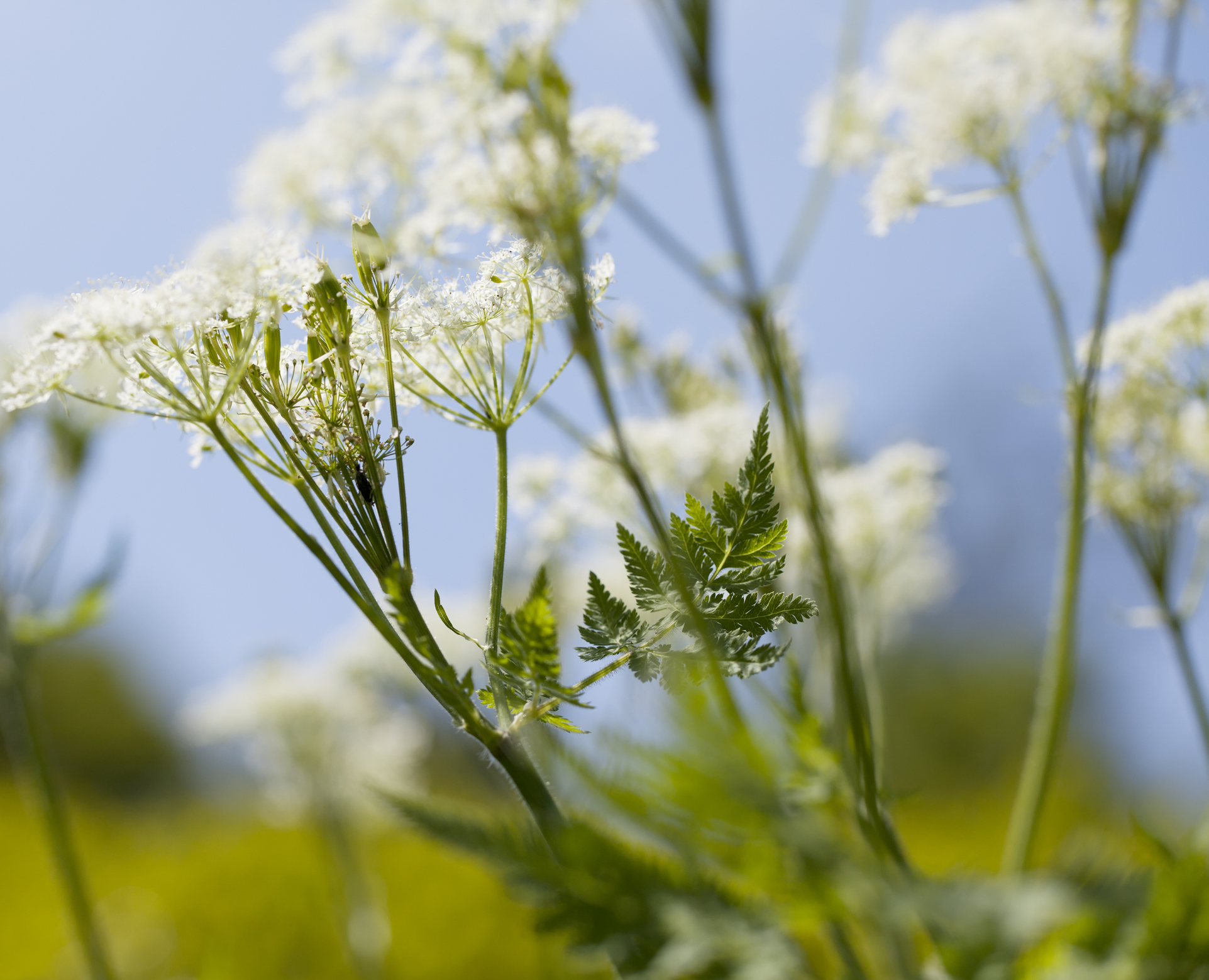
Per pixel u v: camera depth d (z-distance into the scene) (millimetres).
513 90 666
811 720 587
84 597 1079
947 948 527
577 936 529
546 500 936
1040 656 5395
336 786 1441
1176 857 566
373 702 1519
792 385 638
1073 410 725
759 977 487
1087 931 548
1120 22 730
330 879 1413
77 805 3199
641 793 491
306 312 611
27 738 1060
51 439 1118
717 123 619
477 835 535
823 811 590
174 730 8375
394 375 639
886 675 4746
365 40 896
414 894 1622
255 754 1502
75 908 1039
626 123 671
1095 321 714
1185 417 778
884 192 757
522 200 629
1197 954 541
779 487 790
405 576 589
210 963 1204
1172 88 706
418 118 824
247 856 1921
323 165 827
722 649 580
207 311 609
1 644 1063
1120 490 761
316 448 608
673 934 512
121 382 620
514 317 633
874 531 886
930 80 769
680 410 963
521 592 990
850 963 586
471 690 586
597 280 637
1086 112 724
